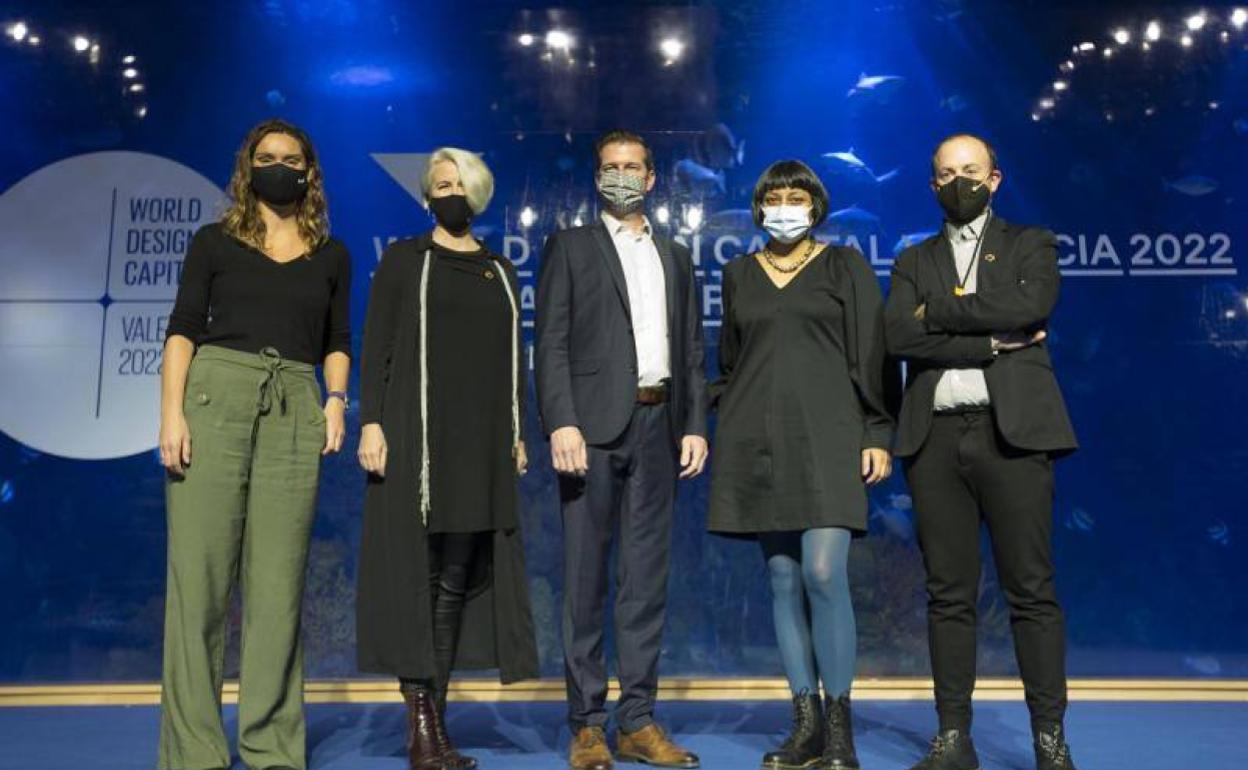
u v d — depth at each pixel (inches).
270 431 113.0
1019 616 111.7
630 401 122.2
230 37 186.4
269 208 118.2
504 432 123.5
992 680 169.8
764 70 186.9
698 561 179.5
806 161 185.2
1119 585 175.2
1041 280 111.7
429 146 185.8
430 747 115.5
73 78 185.5
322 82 186.1
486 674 174.1
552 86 187.0
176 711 109.0
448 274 122.9
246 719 111.6
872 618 177.6
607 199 127.5
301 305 115.6
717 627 178.5
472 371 121.3
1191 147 182.7
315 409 116.1
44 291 181.6
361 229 183.6
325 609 177.6
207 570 109.7
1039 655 110.0
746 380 123.4
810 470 118.0
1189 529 175.9
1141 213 181.8
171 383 110.5
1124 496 176.6
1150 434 177.6
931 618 116.0
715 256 184.5
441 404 119.7
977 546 115.3
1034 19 185.3
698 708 163.8
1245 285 180.4
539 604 179.0
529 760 125.6
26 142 184.4
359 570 119.0
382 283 123.2
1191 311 180.1
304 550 115.5
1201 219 181.8
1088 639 174.4
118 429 179.5
